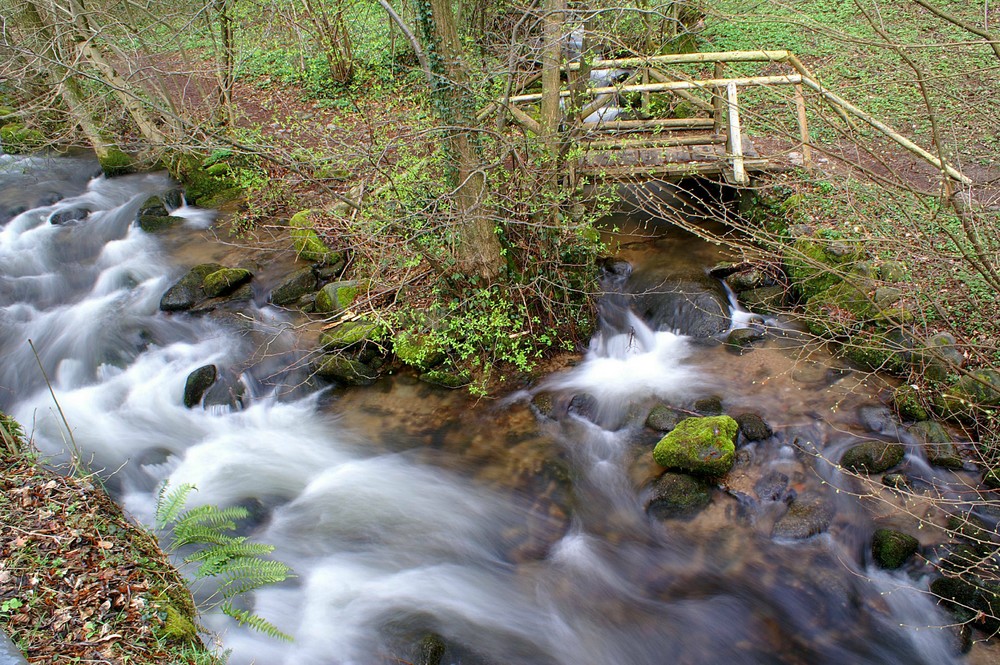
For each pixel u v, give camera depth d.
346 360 8.73
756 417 7.54
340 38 15.15
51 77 12.29
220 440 8.27
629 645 5.85
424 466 7.73
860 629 5.82
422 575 6.49
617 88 9.27
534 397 8.39
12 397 9.22
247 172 12.37
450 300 8.57
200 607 5.72
